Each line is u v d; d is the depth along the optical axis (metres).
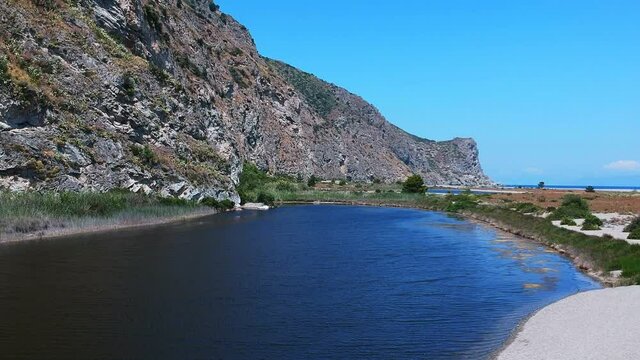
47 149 51.38
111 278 27.83
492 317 21.53
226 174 89.31
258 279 28.78
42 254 34.44
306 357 16.66
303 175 156.38
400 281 28.86
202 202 75.62
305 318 21.12
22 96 50.06
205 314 21.44
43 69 57.28
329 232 53.41
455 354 16.98
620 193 137.00
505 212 67.19
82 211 49.22
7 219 41.66
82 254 34.97
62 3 68.00
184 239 44.62
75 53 63.50
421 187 122.19
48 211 46.06
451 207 86.00
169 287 26.22
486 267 33.50
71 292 24.55
